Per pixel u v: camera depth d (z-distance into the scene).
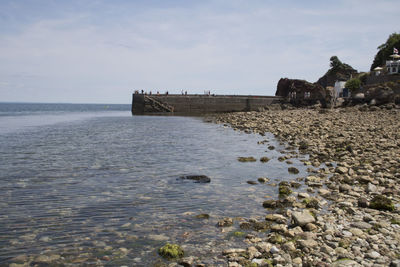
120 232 9.23
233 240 8.59
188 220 10.17
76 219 10.26
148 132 40.41
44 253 7.91
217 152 24.12
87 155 22.77
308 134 31.83
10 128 46.25
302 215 9.55
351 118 48.81
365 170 16.14
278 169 17.86
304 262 6.96
